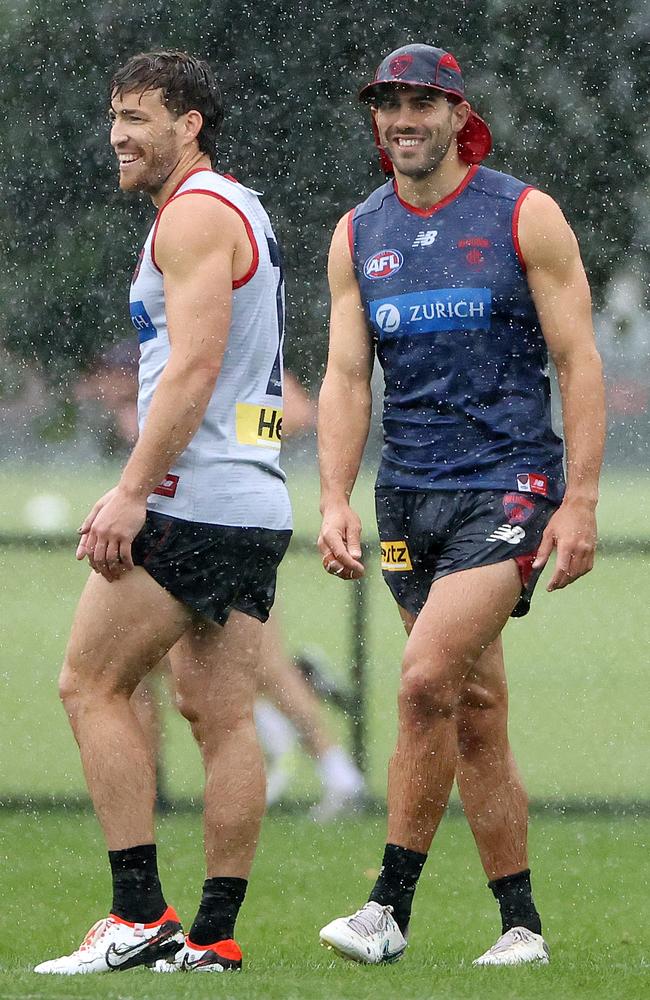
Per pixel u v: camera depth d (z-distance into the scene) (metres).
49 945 15.39
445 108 13.55
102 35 65.44
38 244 68.69
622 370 91.38
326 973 12.01
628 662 41.12
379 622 44.31
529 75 62.81
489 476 13.42
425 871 19.66
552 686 37.69
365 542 27.22
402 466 13.80
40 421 80.31
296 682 23.17
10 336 73.69
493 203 13.62
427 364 13.66
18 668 41.22
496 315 13.50
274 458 12.95
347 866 19.80
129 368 76.12
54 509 74.88
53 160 67.06
